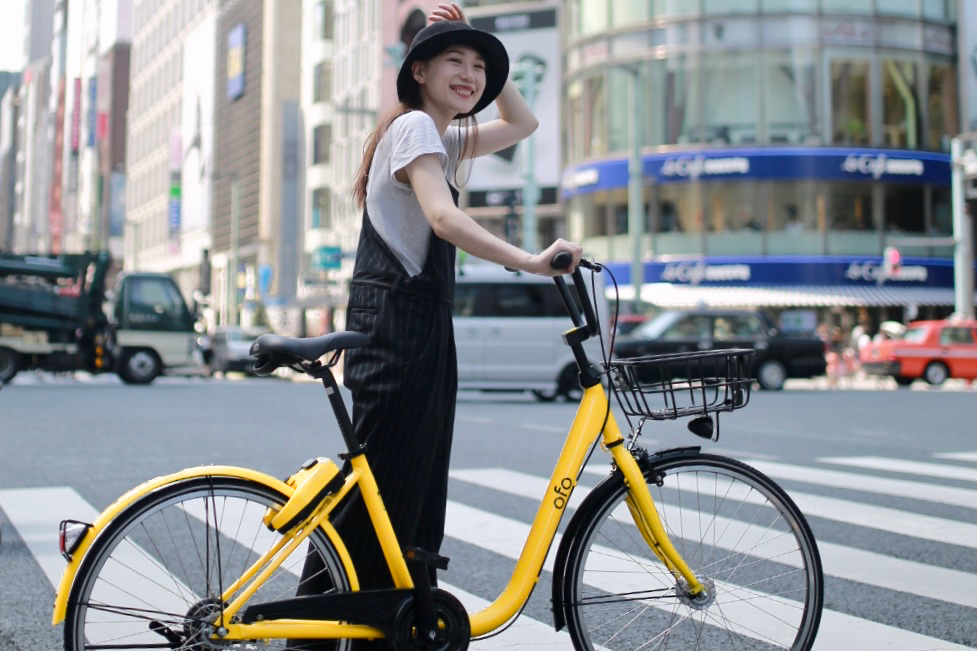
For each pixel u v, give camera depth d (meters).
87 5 129.00
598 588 2.92
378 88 55.03
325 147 65.38
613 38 36.66
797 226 34.56
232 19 81.12
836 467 8.47
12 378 23.39
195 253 88.56
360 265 2.81
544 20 42.53
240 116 78.81
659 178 35.19
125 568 2.49
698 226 35.00
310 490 2.56
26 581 4.57
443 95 2.85
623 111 36.34
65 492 6.96
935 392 21.75
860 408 15.95
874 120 34.78
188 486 2.49
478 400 18.45
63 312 22.31
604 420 2.89
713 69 35.06
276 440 10.22
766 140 34.62
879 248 34.66
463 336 17.23
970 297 29.25
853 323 34.59
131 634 2.44
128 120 114.12
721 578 3.05
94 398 17.14
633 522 2.93
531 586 2.81
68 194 127.75
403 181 2.73
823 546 5.41
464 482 7.55
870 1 34.97
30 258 22.23
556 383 17.30
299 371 2.64
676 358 2.78
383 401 2.73
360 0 58.97
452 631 2.68
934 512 6.39
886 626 3.92
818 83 34.59
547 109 42.56
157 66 102.44
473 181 43.66
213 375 32.62
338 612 2.57
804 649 3.03
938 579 4.70
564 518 6.10
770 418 13.76
